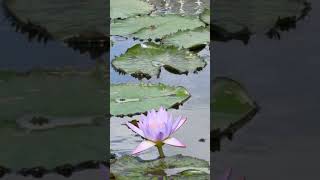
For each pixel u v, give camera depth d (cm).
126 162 175
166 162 175
